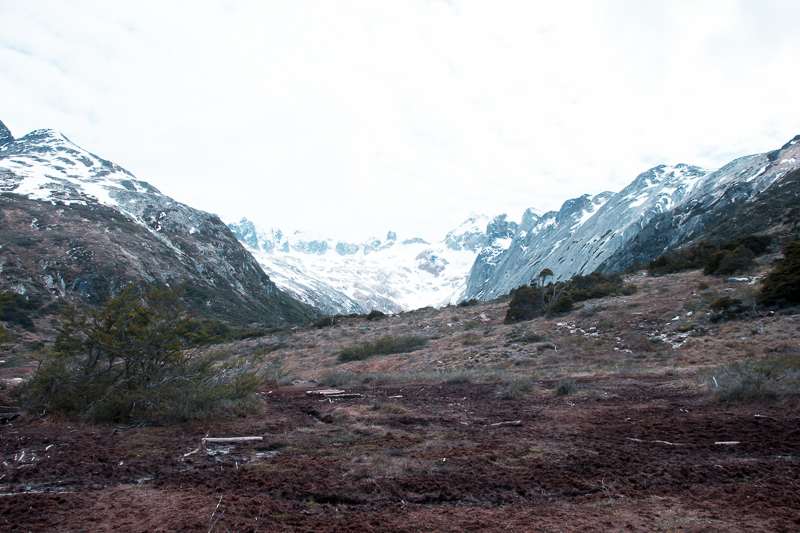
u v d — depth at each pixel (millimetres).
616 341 21953
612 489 4988
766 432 7301
